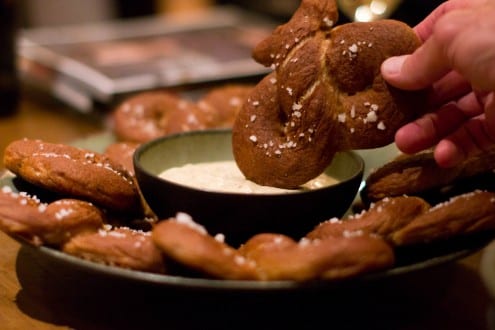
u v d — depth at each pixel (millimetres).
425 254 560
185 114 778
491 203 549
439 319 559
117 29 1267
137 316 554
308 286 503
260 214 562
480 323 557
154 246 528
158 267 526
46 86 1044
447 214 542
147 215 628
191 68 1007
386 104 570
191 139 669
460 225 543
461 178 605
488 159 602
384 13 947
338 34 580
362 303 570
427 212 548
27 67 1081
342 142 582
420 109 573
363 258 505
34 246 538
